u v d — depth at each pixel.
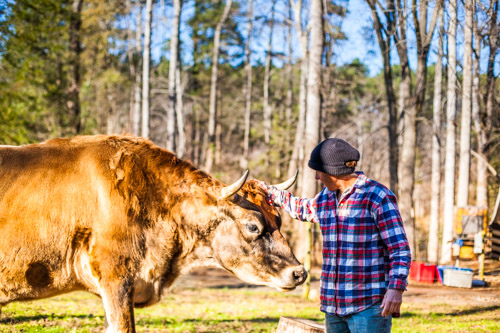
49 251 4.47
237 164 55.19
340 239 3.59
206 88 55.09
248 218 4.89
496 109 12.59
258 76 56.25
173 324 9.05
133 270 4.64
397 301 3.34
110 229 4.57
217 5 45.06
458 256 11.66
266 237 4.92
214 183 5.05
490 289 10.16
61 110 20.36
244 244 4.90
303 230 18.50
